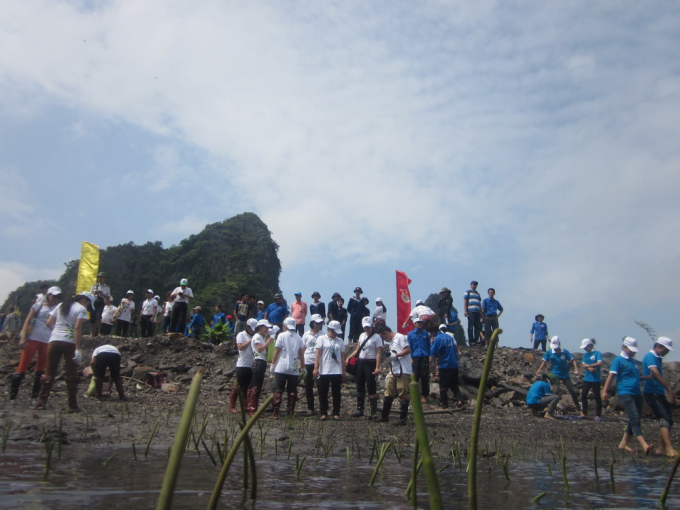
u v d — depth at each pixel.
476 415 2.07
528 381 16.22
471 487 2.07
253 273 81.06
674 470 3.86
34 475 4.22
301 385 15.29
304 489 4.15
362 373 11.20
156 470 4.69
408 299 17.88
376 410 10.86
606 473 6.02
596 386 12.89
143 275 80.06
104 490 3.71
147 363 16.41
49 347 9.01
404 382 10.11
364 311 17.92
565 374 13.47
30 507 3.12
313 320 11.82
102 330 18.77
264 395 14.28
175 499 3.53
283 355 10.52
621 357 8.69
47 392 9.06
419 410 1.64
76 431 7.12
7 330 21.28
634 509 3.78
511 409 13.80
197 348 17.67
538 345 18.58
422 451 1.62
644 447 8.16
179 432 1.50
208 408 11.49
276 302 17.67
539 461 7.02
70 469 4.59
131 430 7.62
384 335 11.45
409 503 3.70
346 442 7.86
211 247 84.00
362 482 4.63
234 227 89.69
